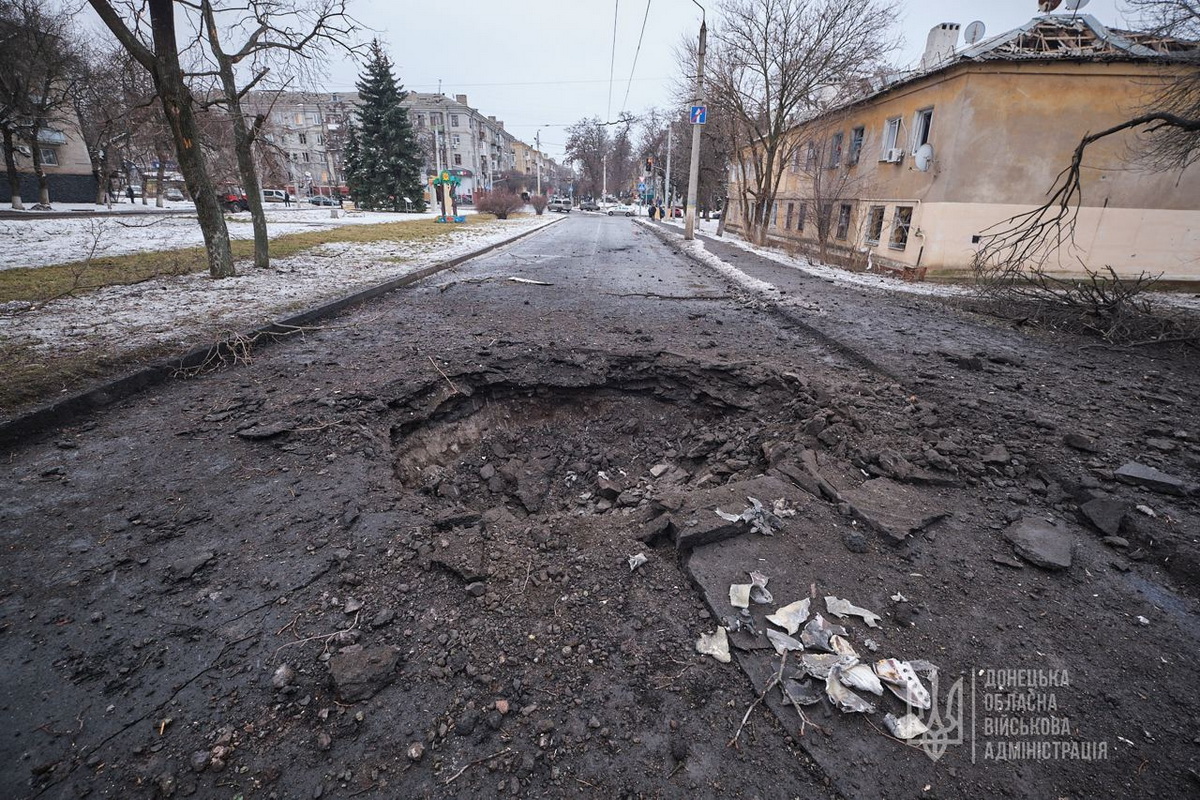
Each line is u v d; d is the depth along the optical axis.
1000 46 11.99
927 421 4.22
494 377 5.42
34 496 3.08
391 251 14.08
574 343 6.16
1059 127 11.88
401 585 2.48
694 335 6.84
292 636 2.19
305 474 3.43
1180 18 8.34
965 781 1.69
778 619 2.27
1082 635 2.27
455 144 69.94
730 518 2.88
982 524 3.03
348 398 4.50
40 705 1.87
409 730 1.81
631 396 5.64
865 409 4.43
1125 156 11.90
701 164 33.28
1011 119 11.84
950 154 12.15
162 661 2.06
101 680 1.97
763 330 7.34
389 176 42.78
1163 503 3.19
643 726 1.83
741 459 4.25
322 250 13.61
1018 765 1.75
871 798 1.62
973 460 3.67
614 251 17.67
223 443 3.76
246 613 2.29
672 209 41.47
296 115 59.41
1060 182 12.24
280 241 15.18
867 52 16.52
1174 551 2.74
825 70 16.94
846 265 15.46
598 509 4.14
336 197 50.38
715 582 2.49
